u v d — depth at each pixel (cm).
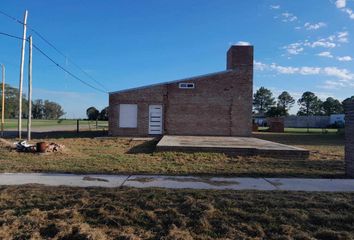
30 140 2155
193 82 2700
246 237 577
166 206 705
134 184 916
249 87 2698
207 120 2692
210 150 1543
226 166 1241
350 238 572
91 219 654
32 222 631
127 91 2702
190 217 655
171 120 2700
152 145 1991
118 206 703
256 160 1391
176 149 1555
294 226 618
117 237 580
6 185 883
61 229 602
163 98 2700
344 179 1027
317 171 1162
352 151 1067
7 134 3038
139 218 651
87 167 1166
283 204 717
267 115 9488
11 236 582
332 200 749
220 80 2700
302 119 8025
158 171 1120
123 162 1283
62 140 2284
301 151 1479
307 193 822
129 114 2700
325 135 3759
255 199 749
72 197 766
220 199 744
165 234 591
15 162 1242
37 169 1113
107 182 937
